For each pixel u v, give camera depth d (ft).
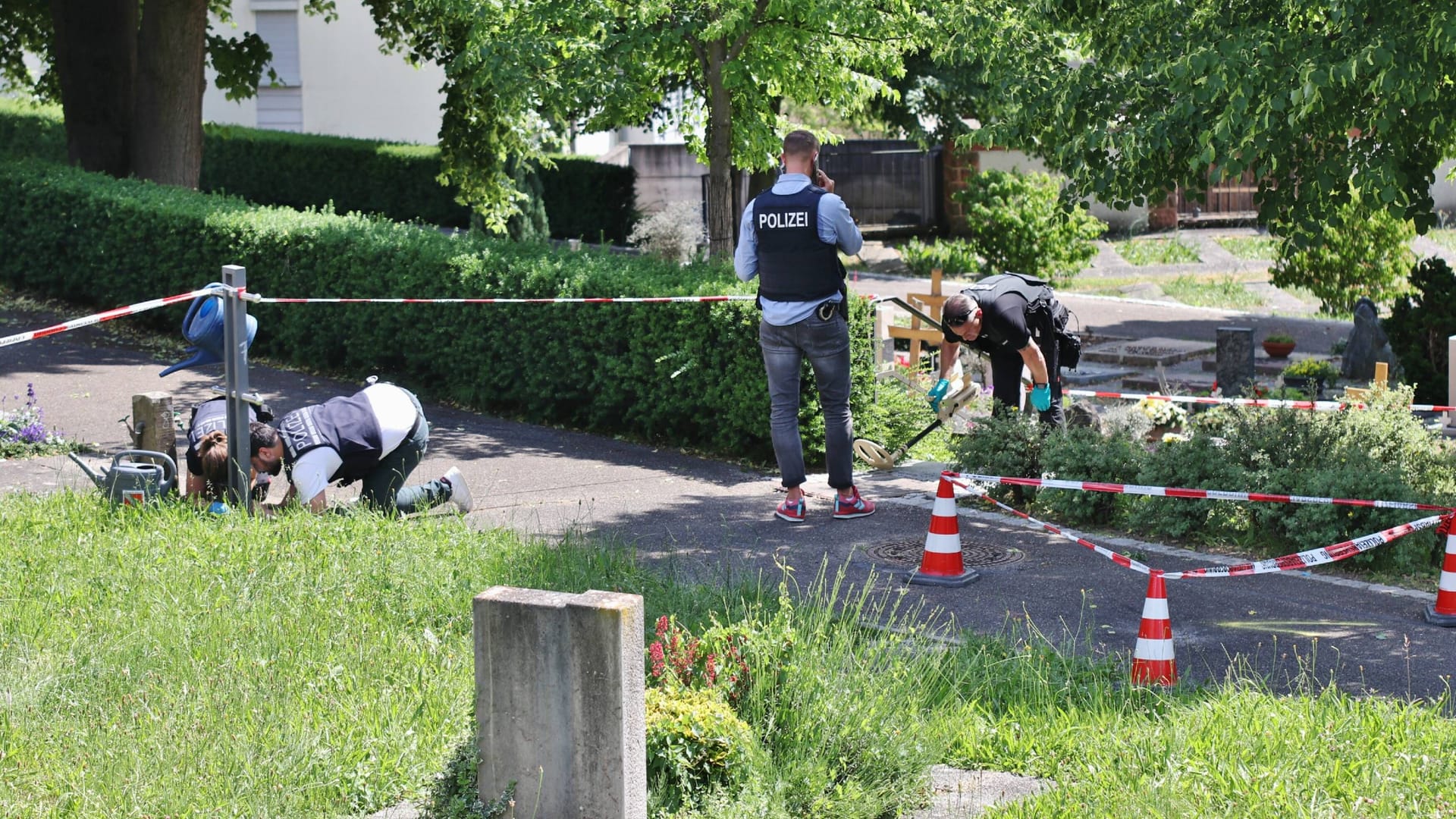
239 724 17.20
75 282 58.03
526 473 35.73
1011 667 20.51
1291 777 15.92
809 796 15.89
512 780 14.60
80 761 16.22
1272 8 29.35
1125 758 16.87
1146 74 30.50
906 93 90.43
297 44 119.65
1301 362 56.59
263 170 114.52
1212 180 28.19
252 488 28.53
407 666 19.54
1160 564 27.14
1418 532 26.32
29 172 60.08
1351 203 31.71
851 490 30.83
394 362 47.62
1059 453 30.53
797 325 29.81
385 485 29.09
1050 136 32.58
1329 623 23.38
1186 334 71.56
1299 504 27.25
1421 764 16.42
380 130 124.26
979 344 32.73
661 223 84.89
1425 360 53.21
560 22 44.88
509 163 84.17
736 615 21.89
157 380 46.42
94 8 67.10
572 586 23.26
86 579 23.17
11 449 36.11
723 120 47.98
